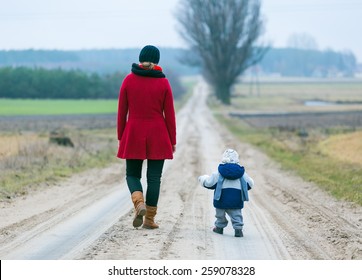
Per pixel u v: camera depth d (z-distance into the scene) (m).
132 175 23.30
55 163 51.78
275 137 90.88
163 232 23.27
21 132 97.06
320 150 66.50
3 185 37.12
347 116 157.38
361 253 20.58
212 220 27.11
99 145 76.62
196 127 132.25
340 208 31.48
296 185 42.09
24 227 24.52
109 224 25.33
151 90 22.73
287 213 30.17
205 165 57.78
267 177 47.59
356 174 44.44
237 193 23.19
